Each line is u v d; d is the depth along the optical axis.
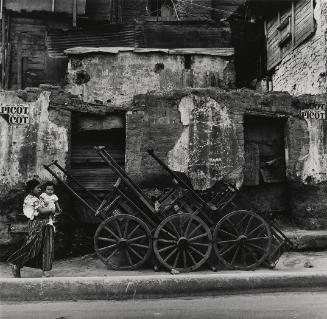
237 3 19.22
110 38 15.33
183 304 5.91
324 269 7.77
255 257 7.89
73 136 9.64
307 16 13.09
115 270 7.80
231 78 15.39
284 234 8.90
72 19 16.09
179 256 7.91
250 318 5.08
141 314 5.38
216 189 9.40
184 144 9.45
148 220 7.93
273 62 15.66
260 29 16.75
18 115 9.07
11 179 8.91
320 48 12.34
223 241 7.75
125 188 8.33
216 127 9.59
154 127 9.47
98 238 7.74
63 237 8.97
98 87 14.97
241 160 9.65
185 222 7.85
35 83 15.57
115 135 9.80
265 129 10.45
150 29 15.41
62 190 9.07
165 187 9.36
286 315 5.18
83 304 6.00
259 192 10.40
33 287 6.30
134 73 15.05
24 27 15.90
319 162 10.27
